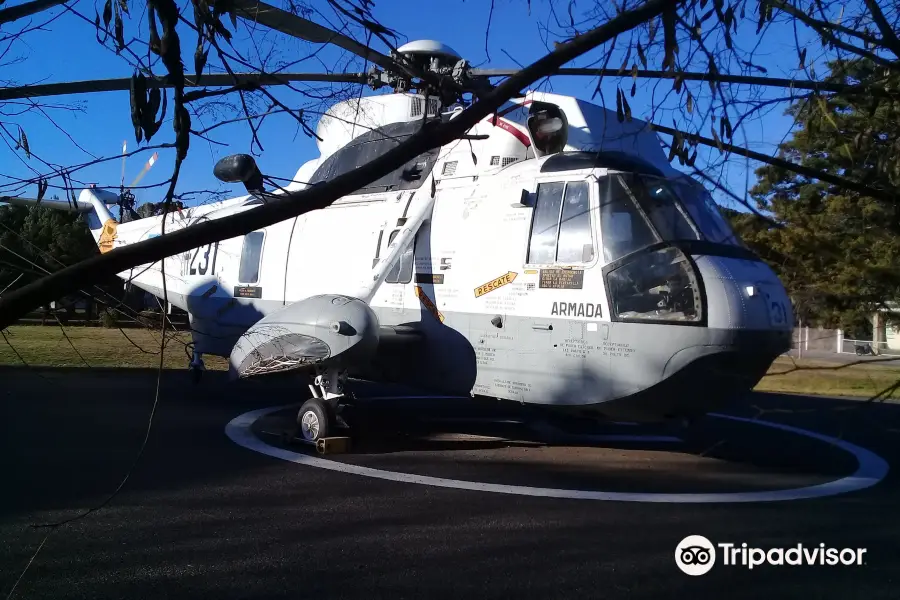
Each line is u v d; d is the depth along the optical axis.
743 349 6.35
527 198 7.57
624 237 6.80
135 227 12.31
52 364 14.73
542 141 7.74
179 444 7.83
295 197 1.73
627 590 4.10
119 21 2.18
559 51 1.96
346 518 5.33
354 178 1.76
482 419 10.25
